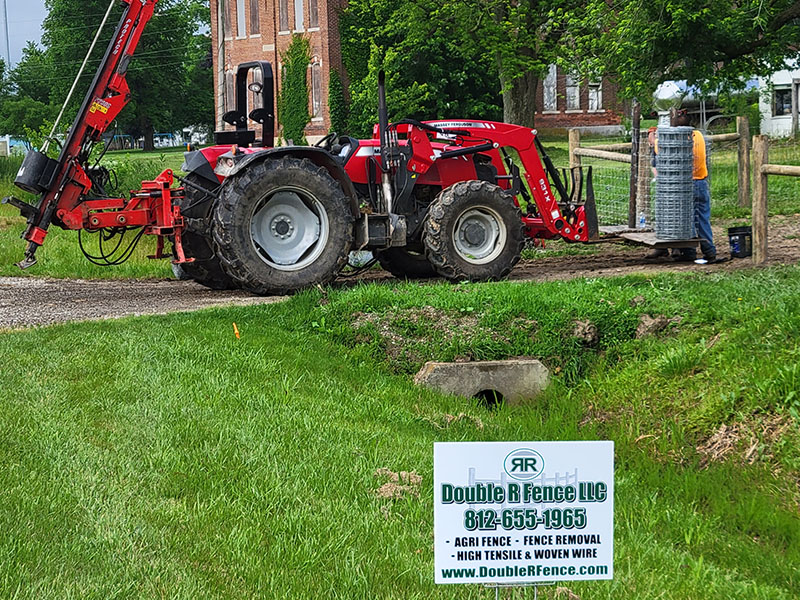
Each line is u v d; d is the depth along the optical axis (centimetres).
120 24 1082
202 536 487
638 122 1339
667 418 753
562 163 3212
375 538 496
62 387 728
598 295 959
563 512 357
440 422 765
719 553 542
